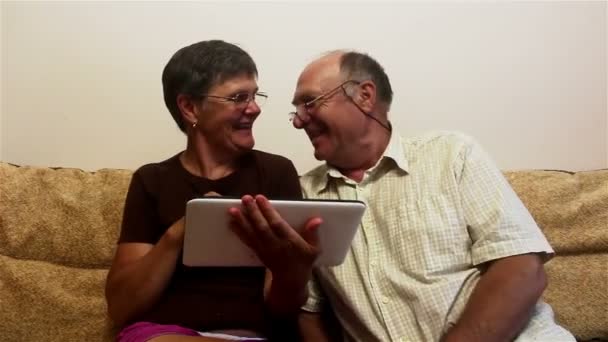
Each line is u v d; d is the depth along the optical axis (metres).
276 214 0.75
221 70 1.04
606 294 1.22
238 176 1.09
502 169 1.57
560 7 1.59
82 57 1.53
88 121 1.52
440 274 0.96
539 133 1.58
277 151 1.54
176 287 1.00
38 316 1.17
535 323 0.92
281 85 1.56
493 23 1.58
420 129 1.57
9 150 1.51
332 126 1.07
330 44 1.57
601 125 1.59
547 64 1.59
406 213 1.01
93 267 1.25
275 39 1.56
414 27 1.58
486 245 0.92
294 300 0.93
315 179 1.21
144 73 1.53
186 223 0.81
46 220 1.23
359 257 1.04
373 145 1.10
